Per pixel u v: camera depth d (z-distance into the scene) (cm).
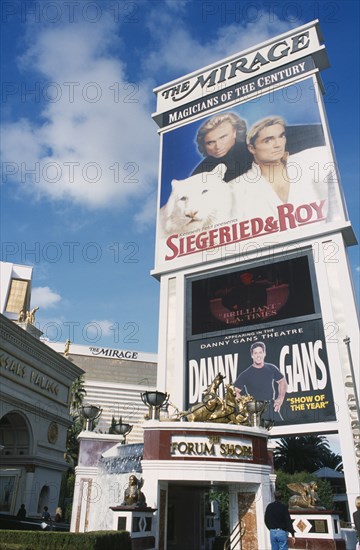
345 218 3616
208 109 4744
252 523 1681
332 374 3105
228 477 1630
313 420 3042
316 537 1802
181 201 4412
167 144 4791
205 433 1667
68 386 3947
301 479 4716
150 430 1684
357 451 2839
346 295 3316
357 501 1347
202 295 3912
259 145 4247
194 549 2172
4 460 3288
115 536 1313
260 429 1798
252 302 3647
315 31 4506
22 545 1186
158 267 4219
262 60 4669
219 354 3594
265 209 3931
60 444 3725
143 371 9494
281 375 3278
